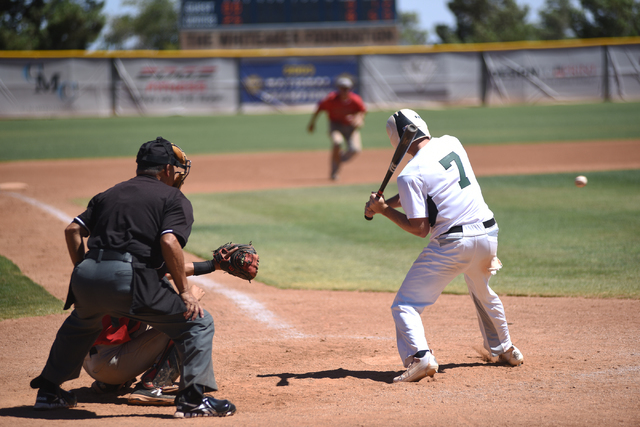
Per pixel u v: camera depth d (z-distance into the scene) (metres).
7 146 65.94
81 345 11.08
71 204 35.28
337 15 147.25
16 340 15.42
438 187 12.10
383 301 19.11
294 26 146.88
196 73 114.50
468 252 12.20
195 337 10.88
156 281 10.63
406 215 12.38
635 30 158.12
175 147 12.06
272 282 21.06
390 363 13.90
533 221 29.56
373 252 25.27
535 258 23.27
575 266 22.11
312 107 119.50
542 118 89.19
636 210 31.44
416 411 10.62
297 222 30.92
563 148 58.78
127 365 11.91
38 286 20.06
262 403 11.48
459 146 12.75
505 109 106.94
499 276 21.16
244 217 32.22
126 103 112.06
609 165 47.97
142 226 10.65
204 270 12.22
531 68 117.75
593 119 85.06
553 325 16.28
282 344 15.34
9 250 24.91
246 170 51.34
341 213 33.22
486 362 13.66
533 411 10.46
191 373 10.75
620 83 117.25
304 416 10.55
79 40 151.25
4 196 37.75
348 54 118.06
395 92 118.81
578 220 29.48
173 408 11.55
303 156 60.16
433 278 12.45
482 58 117.75
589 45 116.31
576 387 11.76
